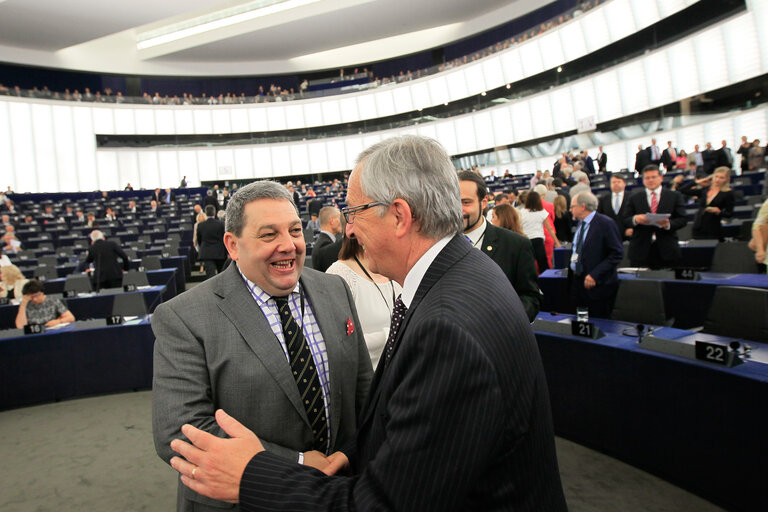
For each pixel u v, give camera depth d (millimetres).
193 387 1163
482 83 22078
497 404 708
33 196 18344
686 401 2178
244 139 25812
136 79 26609
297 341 1311
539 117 19844
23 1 17500
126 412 3668
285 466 841
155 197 18266
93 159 22766
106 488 2592
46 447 3119
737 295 2586
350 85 26578
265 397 1216
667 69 14719
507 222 3672
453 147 23594
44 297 4586
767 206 3449
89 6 18141
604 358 2578
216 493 858
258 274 1259
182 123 24766
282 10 22250
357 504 728
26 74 23938
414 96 24531
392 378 811
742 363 2068
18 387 3838
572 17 17906
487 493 753
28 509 2414
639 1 15281
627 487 2316
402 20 23156
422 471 692
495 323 763
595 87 17453
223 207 16594
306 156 26172
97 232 7801
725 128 12820
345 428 1395
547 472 803
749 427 1917
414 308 863
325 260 3273
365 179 925
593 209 3627
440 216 895
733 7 12422
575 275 3734
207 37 23391
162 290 6023
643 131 15367
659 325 3010
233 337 1233
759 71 11938
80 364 3994
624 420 2498
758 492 1895
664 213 4184
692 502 2152
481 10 22938
